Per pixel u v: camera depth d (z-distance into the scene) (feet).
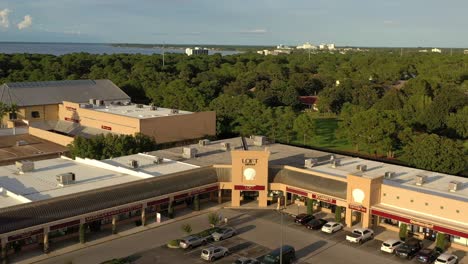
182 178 229.45
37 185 215.10
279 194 246.27
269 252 188.55
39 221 177.78
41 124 398.01
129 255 183.11
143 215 212.23
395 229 212.23
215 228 207.21
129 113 367.45
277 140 373.40
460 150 282.36
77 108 390.42
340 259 183.11
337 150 372.58
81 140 282.36
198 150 291.79
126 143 286.87
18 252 182.39
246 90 614.34
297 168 241.76
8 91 421.59
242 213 232.94
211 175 240.12
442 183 221.46
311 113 570.46
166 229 210.59
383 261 181.78
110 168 246.47
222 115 391.24
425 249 187.93
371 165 256.32
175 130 346.54
